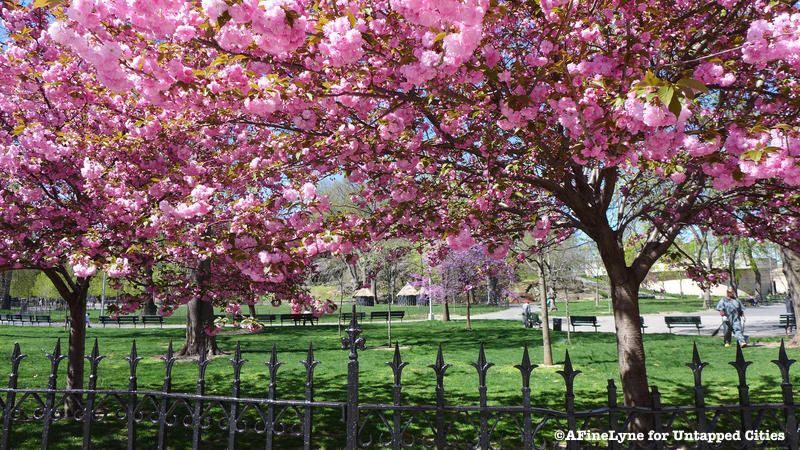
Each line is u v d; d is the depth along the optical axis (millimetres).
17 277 47406
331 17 3225
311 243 4598
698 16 4723
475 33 2736
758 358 11062
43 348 14977
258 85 3576
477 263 18203
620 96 3008
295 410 3070
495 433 5883
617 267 5406
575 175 5418
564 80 3480
